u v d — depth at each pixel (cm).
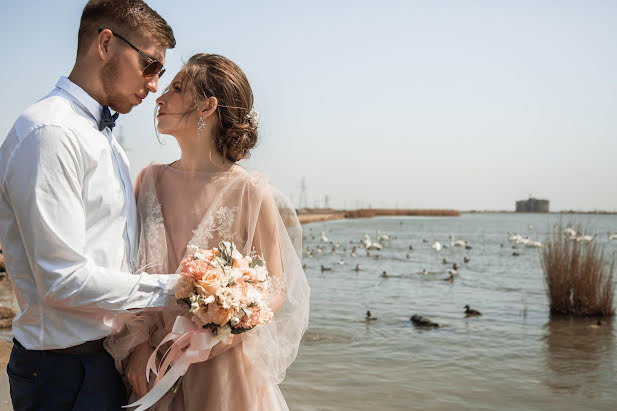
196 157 260
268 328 256
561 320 1150
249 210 253
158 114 261
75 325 223
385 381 693
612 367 794
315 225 7706
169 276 232
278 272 259
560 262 1241
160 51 250
